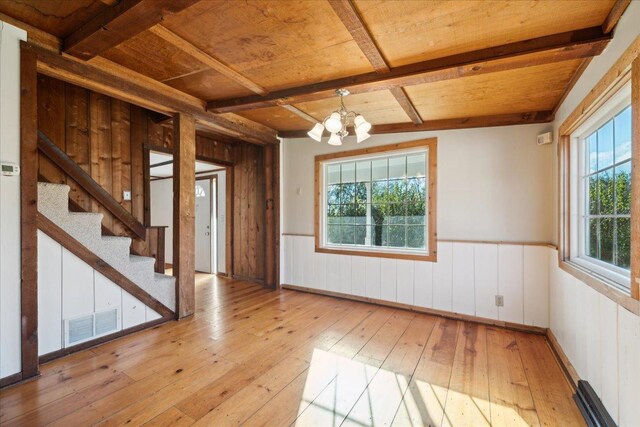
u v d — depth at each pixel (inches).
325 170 176.6
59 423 66.1
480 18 68.8
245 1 66.5
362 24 70.6
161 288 123.8
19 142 78.9
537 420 69.1
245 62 93.0
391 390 80.0
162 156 193.3
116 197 138.3
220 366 91.2
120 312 109.7
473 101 114.5
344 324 126.6
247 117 151.9
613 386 61.9
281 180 186.7
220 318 132.3
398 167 152.9
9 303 77.9
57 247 93.4
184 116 123.1
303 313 140.2
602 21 67.3
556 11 65.5
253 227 201.2
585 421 68.3
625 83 62.5
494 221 128.4
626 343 56.9
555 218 112.7
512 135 125.6
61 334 94.2
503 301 124.8
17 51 78.3
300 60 91.5
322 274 173.0
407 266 145.8
